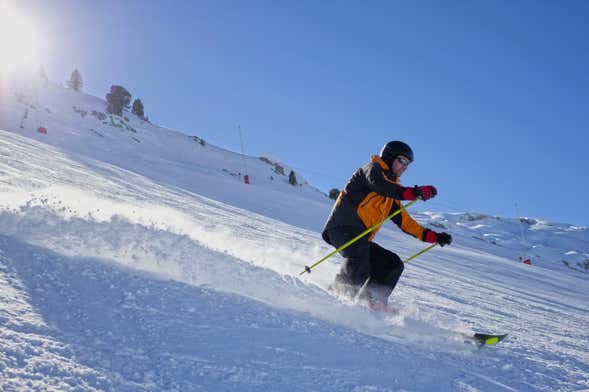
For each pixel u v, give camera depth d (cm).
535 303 697
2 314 135
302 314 227
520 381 204
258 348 165
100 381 117
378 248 350
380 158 341
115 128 4528
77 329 142
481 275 1068
